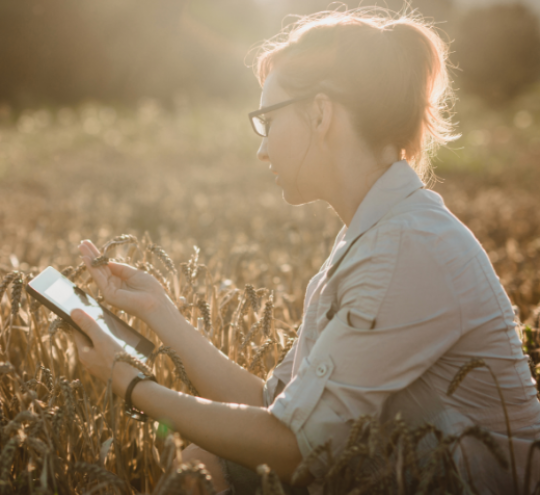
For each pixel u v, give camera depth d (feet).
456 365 4.33
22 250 13.75
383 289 4.17
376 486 3.95
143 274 5.57
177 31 87.45
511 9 99.40
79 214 20.16
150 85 86.63
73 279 5.85
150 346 5.36
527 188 29.58
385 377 4.16
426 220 4.35
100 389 6.77
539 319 7.00
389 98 4.59
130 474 5.73
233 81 91.61
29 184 28.96
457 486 3.99
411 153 5.04
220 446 4.39
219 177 32.50
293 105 4.79
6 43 80.79
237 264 10.87
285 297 8.38
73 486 4.80
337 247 4.98
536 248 14.62
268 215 20.95
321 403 4.23
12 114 68.03
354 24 4.75
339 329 4.26
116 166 37.83
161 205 23.06
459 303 4.18
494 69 96.89
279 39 5.78
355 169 4.79
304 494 5.06
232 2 92.32
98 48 84.43
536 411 4.61
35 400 4.43
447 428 4.31
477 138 49.73
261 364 6.03
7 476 3.75
